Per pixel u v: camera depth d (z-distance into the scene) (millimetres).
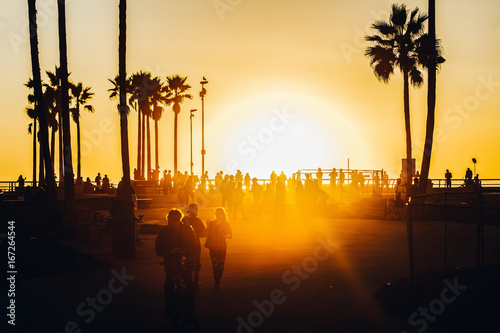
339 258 18812
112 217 19672
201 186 46656
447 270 13312
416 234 25312
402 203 36125
